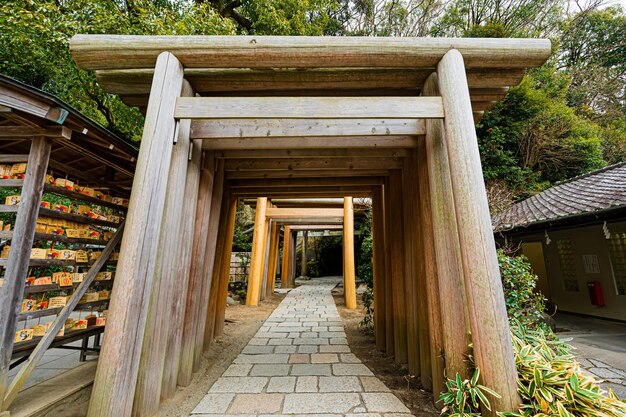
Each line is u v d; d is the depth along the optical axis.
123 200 2.98
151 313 2.09
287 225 10.37
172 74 2.11
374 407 2.22
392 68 2.38
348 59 2.17
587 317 5.76
